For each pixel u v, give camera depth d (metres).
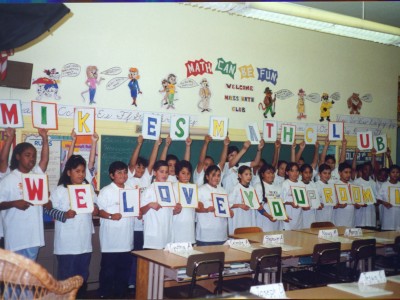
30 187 3.67
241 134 5.66
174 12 5.18
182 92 5.24
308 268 4.12
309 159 6.21
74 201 3.74
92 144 4.42
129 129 4.89
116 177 4.11
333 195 5.47
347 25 3.83
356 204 5.60
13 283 1.69
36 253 3.83
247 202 4.71
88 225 3.92
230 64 5.59
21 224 3.73
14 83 4.16
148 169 4.81
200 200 4.48
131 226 4.19
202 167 5.16
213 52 5.46
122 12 4.86
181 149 5.21
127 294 4.27
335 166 6.37
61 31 4.53
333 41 6.52
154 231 4.13
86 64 4.66
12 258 1.62
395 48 7.18
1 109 3.92
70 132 4.56
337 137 6.07
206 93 5.41
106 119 4.77
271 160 5.86
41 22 3.22
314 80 6.33
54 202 3.84
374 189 6.14
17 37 3.15
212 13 5.45
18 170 3.85
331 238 4.13
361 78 6.81
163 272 3.01
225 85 5.55
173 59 5.18
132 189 4.09
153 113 5.04
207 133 5.38
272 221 4.80
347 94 6.66
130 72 4.91
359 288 2.36
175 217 4.35
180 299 2.97
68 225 3.79
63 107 4.54
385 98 7.08
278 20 3.71
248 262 3.38
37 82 4.41
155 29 5.06
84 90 4.65
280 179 5.57
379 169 6.31
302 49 6.21
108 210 4.06
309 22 3.78
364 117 6.84
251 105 5.76
